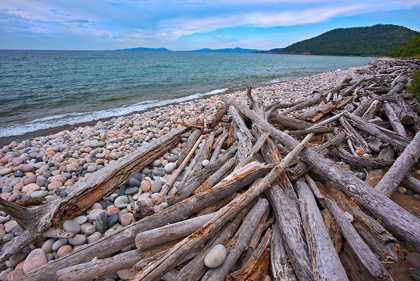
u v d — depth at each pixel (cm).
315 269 172
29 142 550
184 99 1162
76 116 846
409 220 210
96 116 849
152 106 1009
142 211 254
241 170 289
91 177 317
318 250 185
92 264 193
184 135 533
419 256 226
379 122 517
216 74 2414
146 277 165
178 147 489
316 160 305
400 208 223
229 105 627
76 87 1431
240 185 278
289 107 705
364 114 553
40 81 1638
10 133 664
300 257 187
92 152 466
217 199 265
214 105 915
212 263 188
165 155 448
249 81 1903
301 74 2555
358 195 249
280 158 346
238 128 490
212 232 204
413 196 313
